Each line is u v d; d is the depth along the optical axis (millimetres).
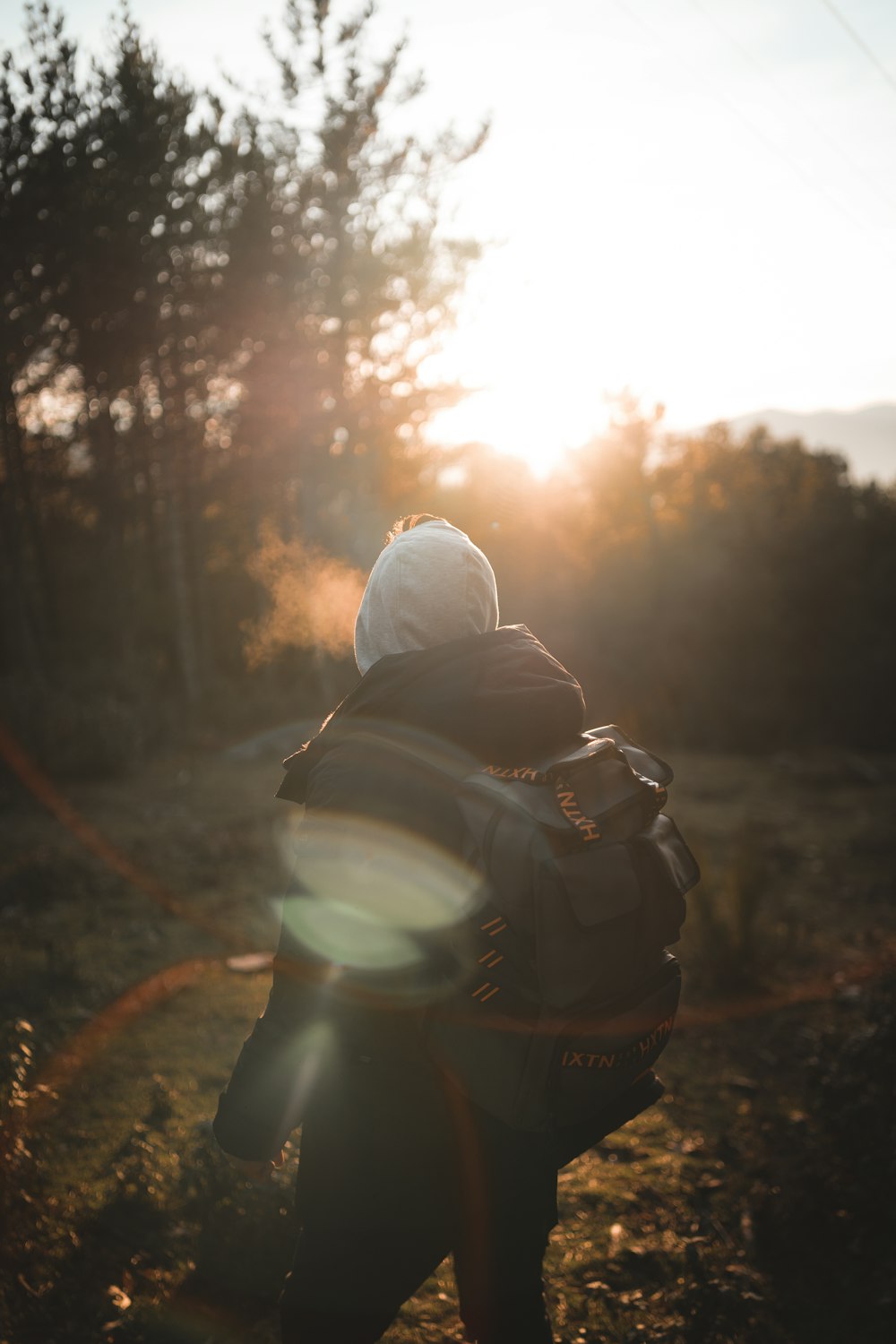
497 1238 1465
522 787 1406
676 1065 3947
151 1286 2312
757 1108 3525
